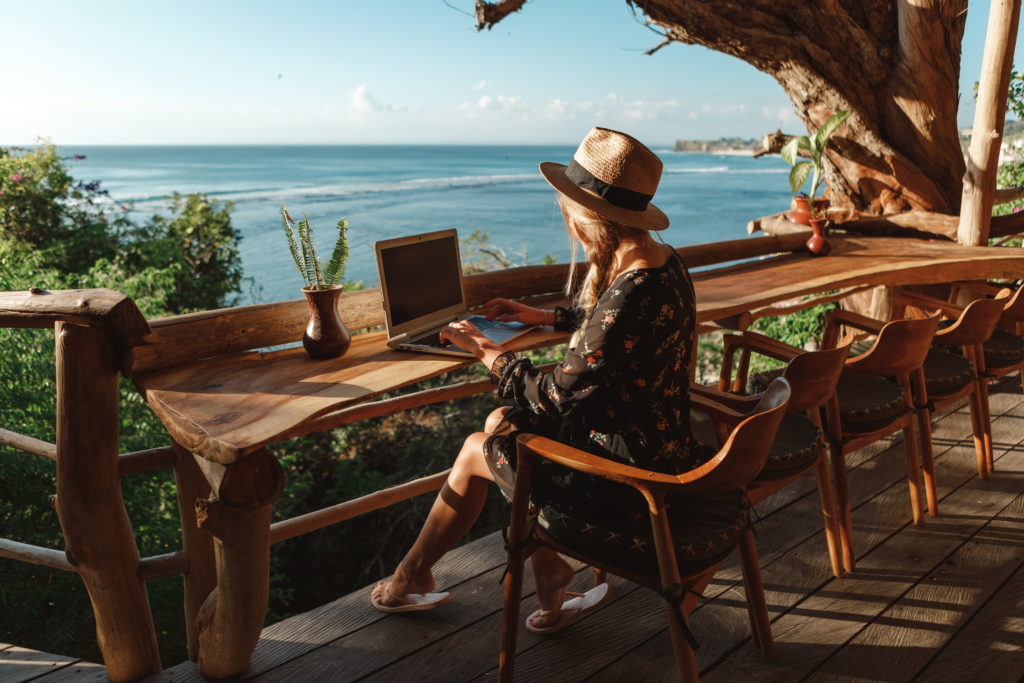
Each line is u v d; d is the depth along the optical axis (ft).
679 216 220.43
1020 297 10.39
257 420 5.44
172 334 6.90
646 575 5.20
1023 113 16.06
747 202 257.96
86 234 40.45
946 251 13.24
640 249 5.18
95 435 5.92
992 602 7.66
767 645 6.79
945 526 9.30
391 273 7.41
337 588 33.17
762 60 16.43
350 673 6.64
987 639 7.06
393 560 33.99
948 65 15.67
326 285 7.12
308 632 7.22
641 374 5.07
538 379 5.41
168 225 50.75
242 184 303.48
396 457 37.86
